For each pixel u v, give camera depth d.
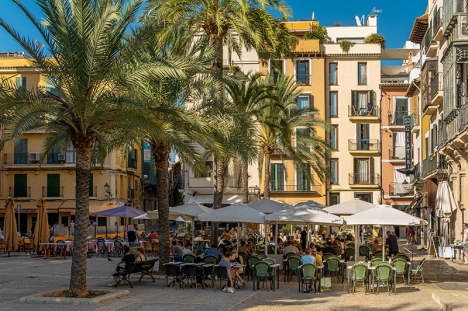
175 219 37.59
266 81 39.69
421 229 45.44
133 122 16.56
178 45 23.05
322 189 57.16
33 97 16.50
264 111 34.38
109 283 20.73
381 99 62.53
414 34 45.81
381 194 58.16
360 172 58.50
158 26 17.06
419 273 21.70
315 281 18.62
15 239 33.62
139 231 47.06
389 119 62.97
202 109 22.03
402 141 62.78
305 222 24.16
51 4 16.53
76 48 16.55
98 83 16.95
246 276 22.97
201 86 21.38
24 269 25.86
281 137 35.34
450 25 28.31
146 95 19.70
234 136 21.00
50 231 37.41
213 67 26.39
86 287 18.47
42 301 16.25
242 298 17.20
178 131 19.48
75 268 16.92
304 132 43.47
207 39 25.09
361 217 21.06
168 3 24.36
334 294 18.23
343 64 58.97
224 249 20.77
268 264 19.02
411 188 61.44
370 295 17.95
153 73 16.86
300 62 58.53
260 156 36.75
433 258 31.47
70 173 55.38
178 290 19.03
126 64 17.41
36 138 55.72
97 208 36.38
